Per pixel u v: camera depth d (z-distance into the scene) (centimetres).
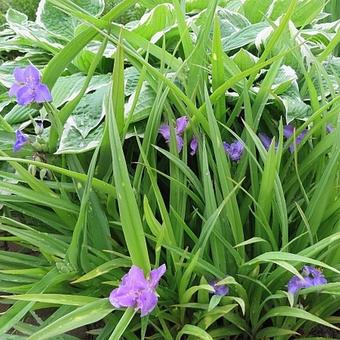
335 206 48
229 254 48
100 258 48
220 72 52
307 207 49
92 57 66
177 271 46
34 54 73
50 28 76
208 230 45
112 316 47
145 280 40
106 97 48
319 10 62
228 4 83
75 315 39
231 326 50
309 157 51
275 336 49
